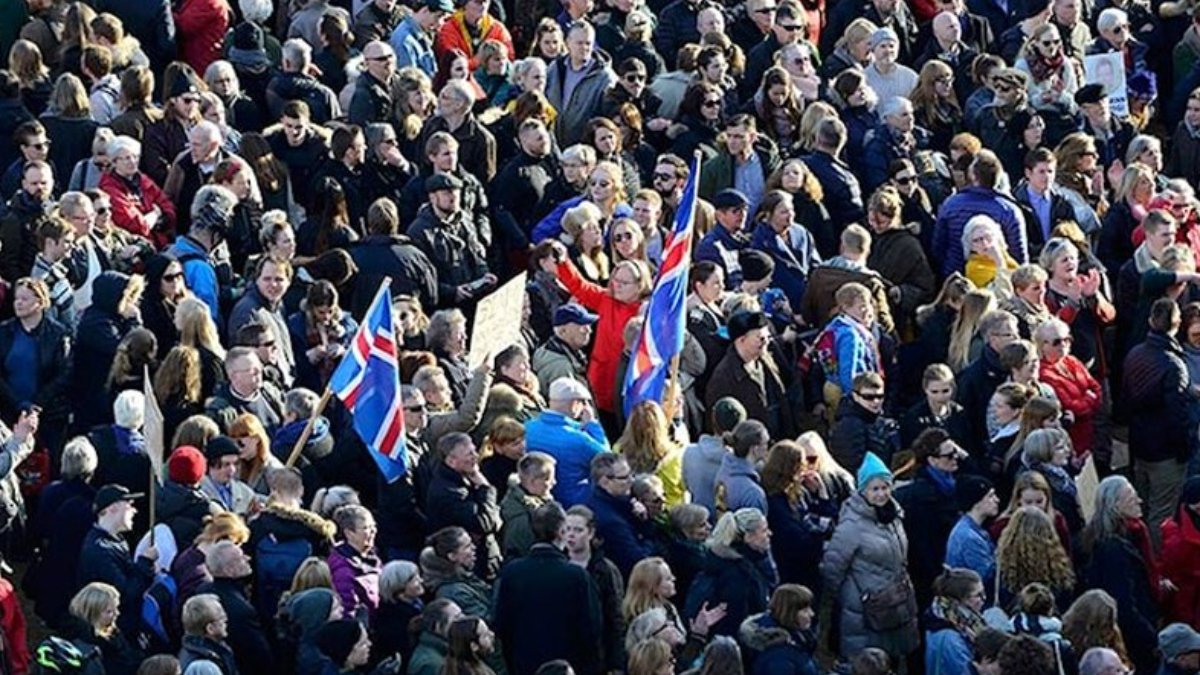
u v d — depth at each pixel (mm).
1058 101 82562
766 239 73250
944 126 83062
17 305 66188
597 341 69312
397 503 61031
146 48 82188
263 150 73625
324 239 71625
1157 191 79438
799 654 56656
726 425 63250
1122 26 86375
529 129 75625
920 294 73312
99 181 72312
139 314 66312
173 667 53375
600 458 60344
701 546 60375
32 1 82000
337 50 81750
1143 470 69312
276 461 61531
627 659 56938
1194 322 69938
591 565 58719
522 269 75438
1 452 61906
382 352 60719
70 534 60625
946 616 58781
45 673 54656
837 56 84375
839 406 67500
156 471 59375
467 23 84500
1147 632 60844
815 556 61781
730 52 82812
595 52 81688
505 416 63031
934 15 89125
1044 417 64312
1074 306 72312
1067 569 60188
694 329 69062
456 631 54656
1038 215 77312
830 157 76625
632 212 73188
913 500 62656
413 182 73938
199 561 57469
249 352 63281
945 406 66500
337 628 55125
